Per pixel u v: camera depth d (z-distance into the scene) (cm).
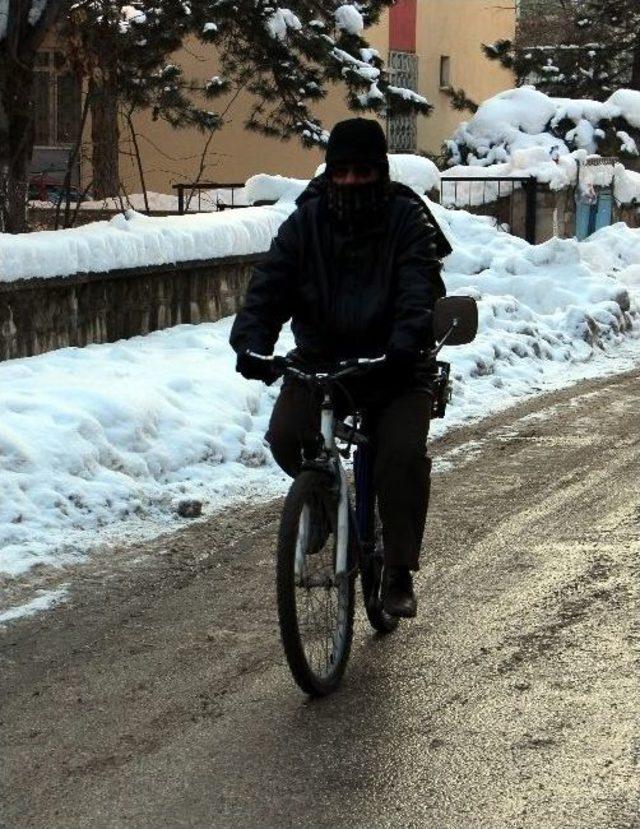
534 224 3600
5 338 1616
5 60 2072
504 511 1274
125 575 1078
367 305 837
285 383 871
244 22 2925
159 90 2903
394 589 868
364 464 885
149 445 1348
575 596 1027
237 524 1223
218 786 714
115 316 1844
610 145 4153
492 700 825
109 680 866
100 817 681
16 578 1061
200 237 2014
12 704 830
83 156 2720
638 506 1288
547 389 1953
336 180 820
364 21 3288
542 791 703
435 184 3002
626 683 850
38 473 1222
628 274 3122
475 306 868
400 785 712
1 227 2061
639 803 688
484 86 5816
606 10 5519
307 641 825
